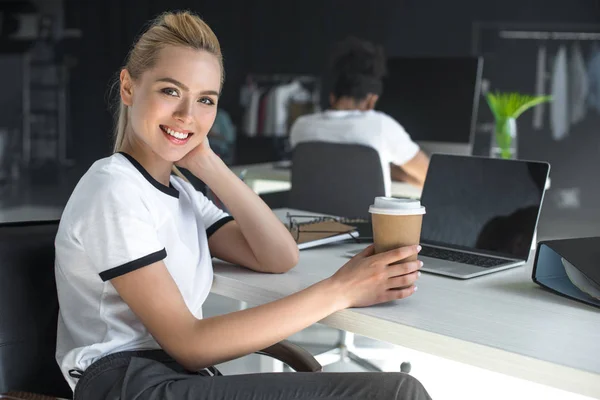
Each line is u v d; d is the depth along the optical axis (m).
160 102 1.39
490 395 2.61
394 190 3.26
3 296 1.37
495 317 1.25
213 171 1.63
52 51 7.72
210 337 1.27
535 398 2.56
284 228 1.60
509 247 1.75
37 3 7.67
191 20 1.42
